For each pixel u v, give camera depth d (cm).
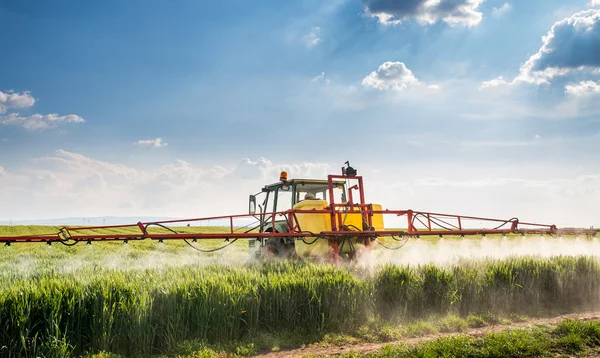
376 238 1070
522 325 716
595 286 894
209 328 607
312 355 543
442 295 763
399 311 724
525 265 877
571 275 880
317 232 1011
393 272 772
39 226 4684
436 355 507
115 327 564
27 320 524
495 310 787
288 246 1095
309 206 1057
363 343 614
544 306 845
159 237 877
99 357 525
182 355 552
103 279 615
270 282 676
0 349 500
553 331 617
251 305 638
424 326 678
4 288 583
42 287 563
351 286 701
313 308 664
